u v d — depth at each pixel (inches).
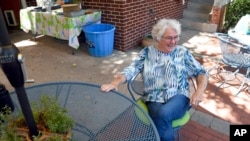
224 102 104.6
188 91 71.0
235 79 123.9
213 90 114.0
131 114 63.7
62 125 44.9
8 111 49.9
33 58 153.2
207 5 221.6
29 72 134.0
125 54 158.4
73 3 149.9
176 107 64.9
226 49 111.0
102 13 160.6
